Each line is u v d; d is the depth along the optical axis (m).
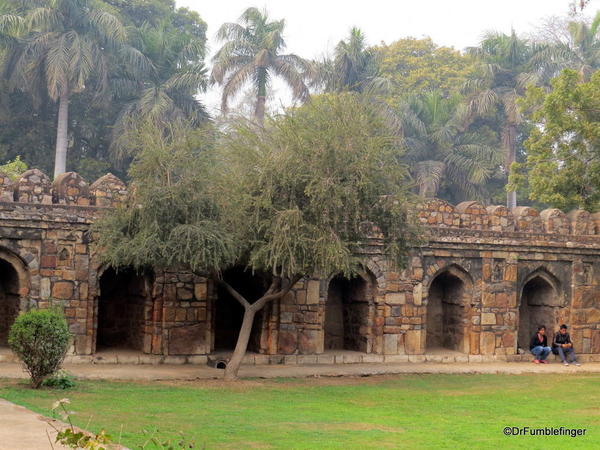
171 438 8.62
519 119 32.16
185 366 16.03
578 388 15.29
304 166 13.84
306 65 30.05
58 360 12.30
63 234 15.28
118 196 15.70
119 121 28.17
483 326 18.78
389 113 30.41
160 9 35.88
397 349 18.06
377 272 17.92
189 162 13.99
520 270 19.33
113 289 17.62
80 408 10.47
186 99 30.53
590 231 20.06
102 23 27.92
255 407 11.48
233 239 13.91
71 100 30.16
